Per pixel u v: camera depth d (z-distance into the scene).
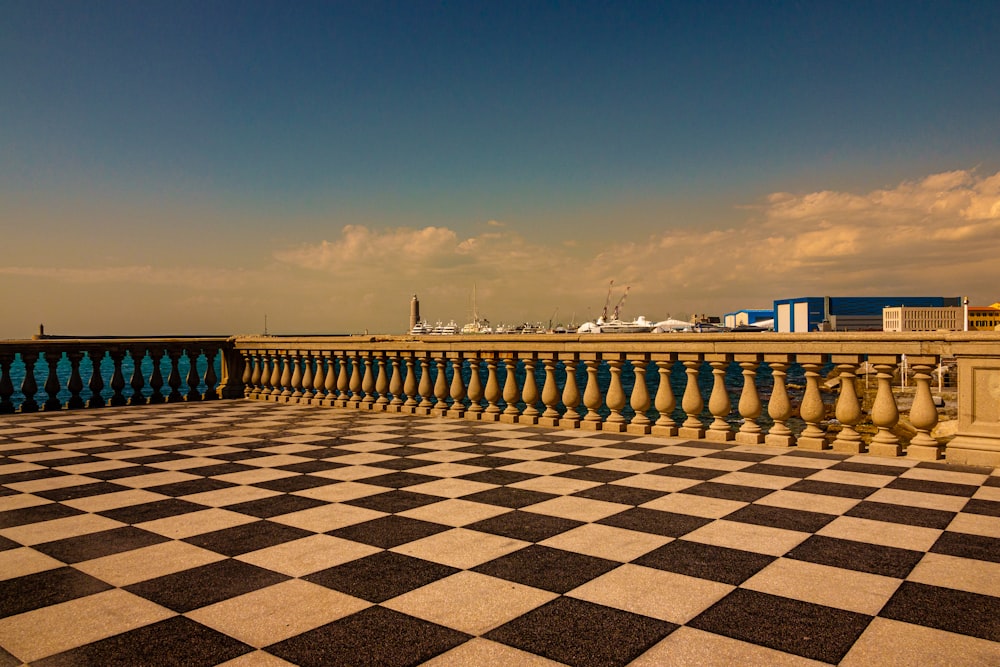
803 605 3.07
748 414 7.97
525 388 9.98
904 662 2.52
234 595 3.23
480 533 4.25
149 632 2.82
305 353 13.36
